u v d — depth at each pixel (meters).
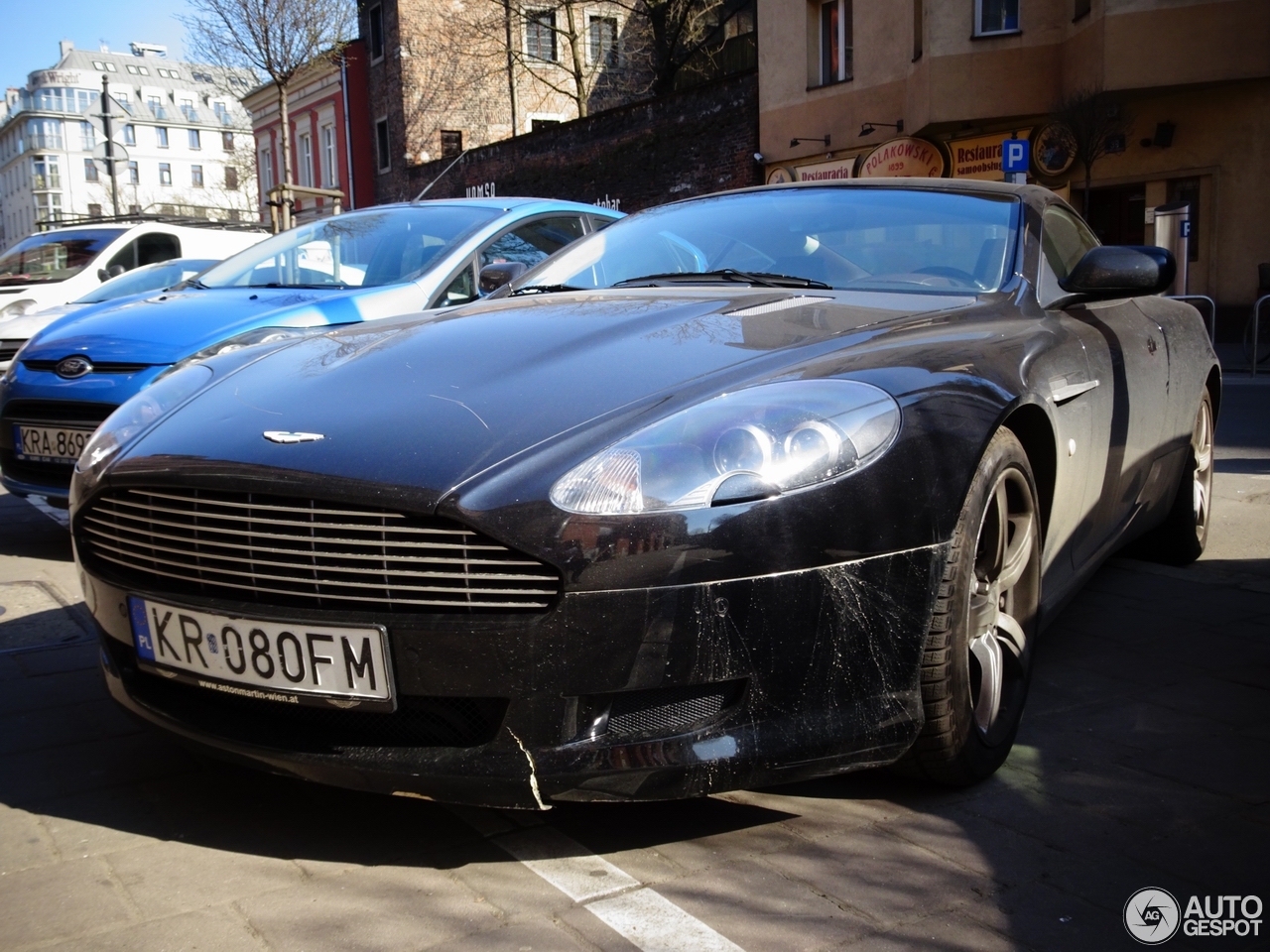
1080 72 15.88
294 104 37.56
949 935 1.88
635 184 23.86
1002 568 2.54
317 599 2.06
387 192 33.50
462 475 2.01
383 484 2.02
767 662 2.01
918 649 2.16
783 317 2.62
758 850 2.19
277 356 2.80
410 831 2.29
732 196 3.75
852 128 19.41
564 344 2.52
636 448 2.02
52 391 4.70
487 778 1.97
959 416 2.27
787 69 20.48
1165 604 3.90
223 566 2.16
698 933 1.89
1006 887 2.04
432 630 1.97
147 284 8.70
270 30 21.05
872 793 2.42
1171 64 14.91
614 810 2.37
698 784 1.99
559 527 1.94
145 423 2.54
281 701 2.11
